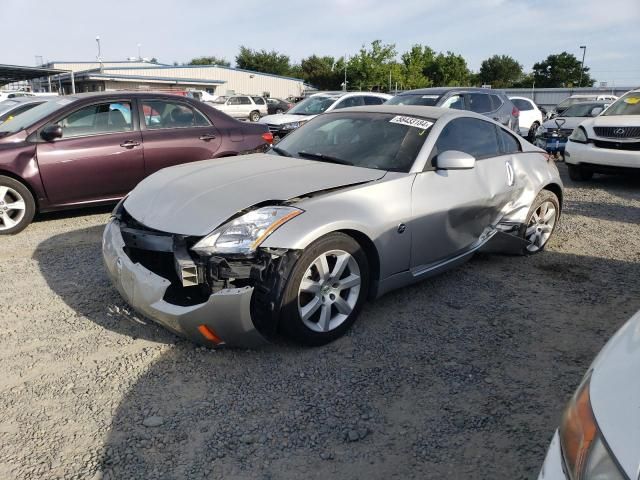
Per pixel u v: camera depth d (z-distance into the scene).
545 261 5.13
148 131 6.47
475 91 11.09
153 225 3.20
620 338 1.66
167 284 3.05
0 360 3.19
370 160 3.96
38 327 3.60
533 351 3.40
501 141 4.88
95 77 44.59
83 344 3.38
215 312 2.95
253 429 2.61
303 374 3.08
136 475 2.31
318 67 75.06
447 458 2.44
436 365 3.21
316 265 3.19
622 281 4.62
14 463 2.36
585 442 1.39
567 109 15.80
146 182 3.88
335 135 4.37
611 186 9.37
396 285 3.78
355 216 3.32
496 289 4.39
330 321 3.38
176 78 49.56
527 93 46.75
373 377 3.07
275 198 3.22
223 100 36.53
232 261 3.00
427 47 64.31
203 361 3.20
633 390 1.39
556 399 2.89
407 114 4.36
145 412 2.73
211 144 6.84
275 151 4.51
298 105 14.87
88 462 2.38
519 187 4.84
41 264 4.82
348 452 2.47
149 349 3.33
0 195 5.70
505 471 2.37
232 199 3.22
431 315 3.88
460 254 4.30
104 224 6.27
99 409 2.75
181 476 2.31
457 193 4.09
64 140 5.97
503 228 4.69
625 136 8.94
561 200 5.54
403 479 2.32
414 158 3.90
